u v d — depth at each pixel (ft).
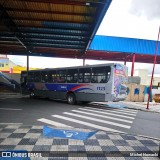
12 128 22.53
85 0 33.06
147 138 20.16
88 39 57.72
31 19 43.88
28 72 69.56
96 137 19.94
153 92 85.05
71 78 51.24
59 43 65.82
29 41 64.49
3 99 60.80
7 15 40.88
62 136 19.84
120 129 24.53
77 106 47.47
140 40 87.25
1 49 87.30
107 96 42.91
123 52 84.64
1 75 97.04
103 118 31.94
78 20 43.78
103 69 44.06
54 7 37.35
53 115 32.81
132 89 68.18
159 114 40.68
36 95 64.44
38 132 21.02
